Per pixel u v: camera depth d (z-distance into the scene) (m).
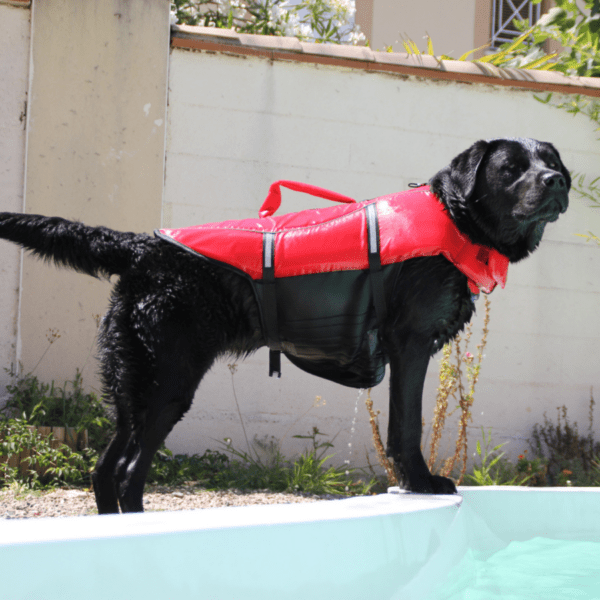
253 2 5.45
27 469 3.10
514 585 1.55
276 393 4.21
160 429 1.95
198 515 1.09
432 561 1.40
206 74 4.25
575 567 1.68
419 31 7.02
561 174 1.90
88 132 3.99
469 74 4.52
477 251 1.96
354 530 1.19
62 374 3.87
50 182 3.94
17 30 3.98
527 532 1.91
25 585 0.81
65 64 3.97
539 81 4.59
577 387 4.61
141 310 1.98
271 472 3.66
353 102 4.44
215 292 2.02
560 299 4.62
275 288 1.99
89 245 2.04
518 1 7.30
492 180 1.94
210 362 2.06
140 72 4.06
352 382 2.23
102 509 2.01
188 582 0.94
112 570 0.88
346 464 4.17
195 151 4.22
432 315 1.92
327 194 2.34
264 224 2.08
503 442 4.41
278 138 4.34
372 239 1.94
